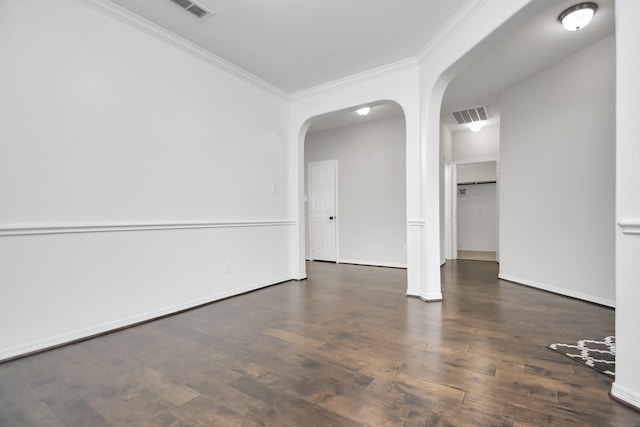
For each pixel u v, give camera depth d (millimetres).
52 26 2098
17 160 1945
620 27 1387
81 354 1960
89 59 2279
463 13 2438
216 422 1286
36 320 2008
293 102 4258
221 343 2105
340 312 2766
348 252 5793
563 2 2355
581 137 3119
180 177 2889
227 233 3340
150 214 2650
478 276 4371
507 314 2658
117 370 1744
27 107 1986
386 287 3764
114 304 2395
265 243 3844
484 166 7852
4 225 1880
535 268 3650
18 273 1945
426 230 3117
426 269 3127
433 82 2951
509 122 4008
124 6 2396
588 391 1479
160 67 2742
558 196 3365
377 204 5461
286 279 4172
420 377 1622
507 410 1337
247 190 3604
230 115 3402
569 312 2705
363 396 1458
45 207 2057
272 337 2199
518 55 3197
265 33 2779
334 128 5938
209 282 3127
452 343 2055
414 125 3270
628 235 1381
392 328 2342
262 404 1407
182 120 2912
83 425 1285
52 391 1538
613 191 2855
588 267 3049
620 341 1406
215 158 3225
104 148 2359
